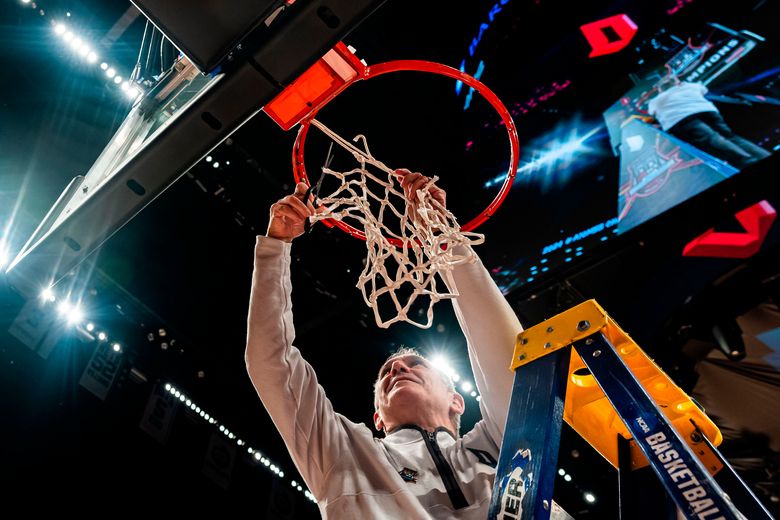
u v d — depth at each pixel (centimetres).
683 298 469
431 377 195
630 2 553
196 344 522
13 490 391
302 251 512
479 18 577
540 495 98
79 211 190
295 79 163
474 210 529
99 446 440
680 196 462
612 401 108
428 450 165
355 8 151
